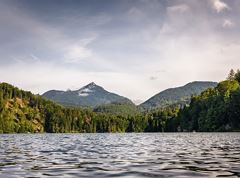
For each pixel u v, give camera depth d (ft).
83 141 235.20
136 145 170.60
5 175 67.62
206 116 537.65
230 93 519.60
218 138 246.68
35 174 68.80
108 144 184.96
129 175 66.33
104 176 65.57
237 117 494.59
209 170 71.97
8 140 265.75
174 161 89.97
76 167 79.56
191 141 207.10
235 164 82.02
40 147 160.35
